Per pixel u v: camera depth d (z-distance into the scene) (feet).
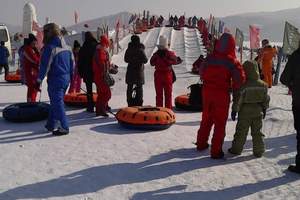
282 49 58.85
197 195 18.84
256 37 64.80
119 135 28.76
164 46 33.91
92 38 34.55
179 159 23.81
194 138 28.45
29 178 20.58
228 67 22.94
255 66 23.29
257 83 23.47
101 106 34.30
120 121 30.58
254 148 24.35
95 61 33.19
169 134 29.35
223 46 23.15
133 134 29.09
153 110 31.32
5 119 33.45
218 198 18.53
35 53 37.11
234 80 22.94
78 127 30.94
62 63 27.78
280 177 21.12
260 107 23.95
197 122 33.60
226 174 21.48
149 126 29.81
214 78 23.26
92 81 35.40
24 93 48.78
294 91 21.02
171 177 20.98
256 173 21.68
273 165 22.95
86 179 20.54
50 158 23.62
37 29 75.00
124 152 24.90
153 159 23.72
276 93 52.16
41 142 26.86
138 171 21.76
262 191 19.34
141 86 35.14
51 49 27.25
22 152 24.71
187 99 38.88
